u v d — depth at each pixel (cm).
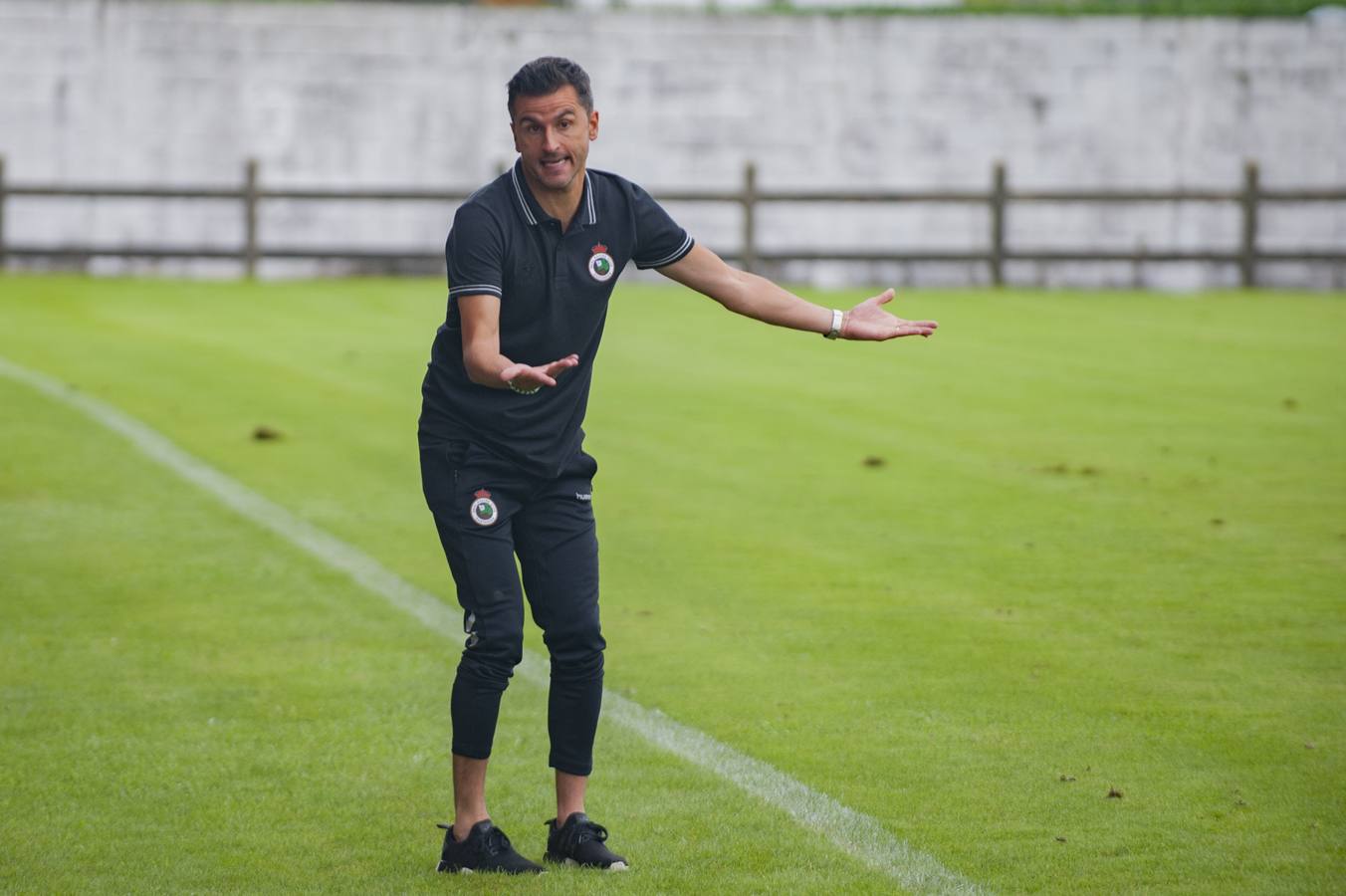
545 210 1473
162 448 3681
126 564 2720
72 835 1599
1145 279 7769
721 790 1727
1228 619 2384
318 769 1802
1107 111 7700
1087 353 5291
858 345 5444
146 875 1502
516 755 1858
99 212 7394
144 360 4903
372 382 4588
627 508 3145
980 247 7725
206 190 7175
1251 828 1616
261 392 4397
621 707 2008
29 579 2617
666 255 1548
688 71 7606
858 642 2286
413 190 7275
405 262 7575
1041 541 2881
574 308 1495
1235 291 7569
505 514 1509
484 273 1452
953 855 1549
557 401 1509
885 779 1761
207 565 2720
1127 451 3700
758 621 2394
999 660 2198
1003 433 3925
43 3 7312
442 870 1512
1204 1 8400
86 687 2084
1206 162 7744
